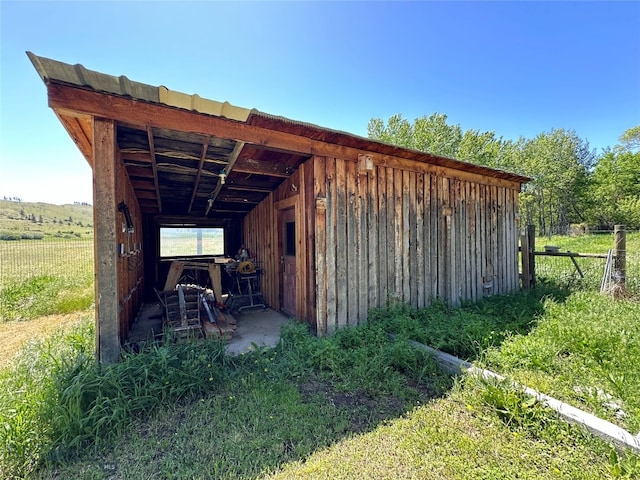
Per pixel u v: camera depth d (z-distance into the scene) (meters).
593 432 1.88
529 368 2.84
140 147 3.47
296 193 4.49
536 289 6.23
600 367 2.70
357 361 3.03
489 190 6.09
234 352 3.43
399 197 4.72
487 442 1.89
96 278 2.56
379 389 2.63
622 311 4.14
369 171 4.38
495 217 6.20
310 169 4.03
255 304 5.93
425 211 5.04
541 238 19.50
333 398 2.53
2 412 1.98
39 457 1.79
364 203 4.34
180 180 4.81
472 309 5.00
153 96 2.58
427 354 3.02
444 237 5.28
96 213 2.55
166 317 4.27
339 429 2.08
